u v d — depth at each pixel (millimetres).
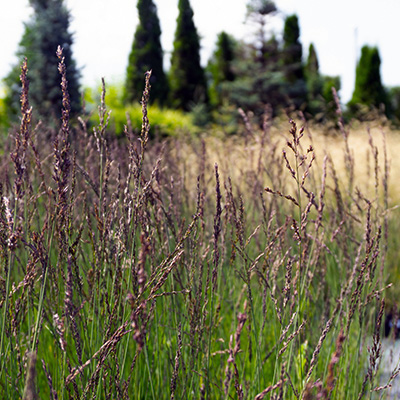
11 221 1224
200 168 2592
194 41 23797
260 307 2375
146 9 21672
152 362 1801
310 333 2207
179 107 23719
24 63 1298
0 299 1407
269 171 2910
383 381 2291
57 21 9633
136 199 1449
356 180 4734
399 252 4129
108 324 1395
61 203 1312
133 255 1421
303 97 23188
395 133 7656
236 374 1168
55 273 1561
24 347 1819
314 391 1806
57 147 1294
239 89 22203
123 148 2764
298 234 1423
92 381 1294
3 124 9758
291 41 26547
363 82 22875
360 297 1813
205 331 1764
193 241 1655
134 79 21703
